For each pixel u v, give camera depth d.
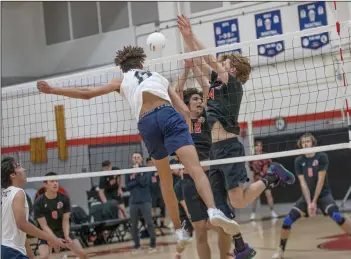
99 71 6.37
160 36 5.90
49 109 14.39
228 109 5.66
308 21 14.13
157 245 11.01
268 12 14.74
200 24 15.83
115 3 17.16
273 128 14.16
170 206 5.10
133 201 10.68
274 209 14.95
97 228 12.12
